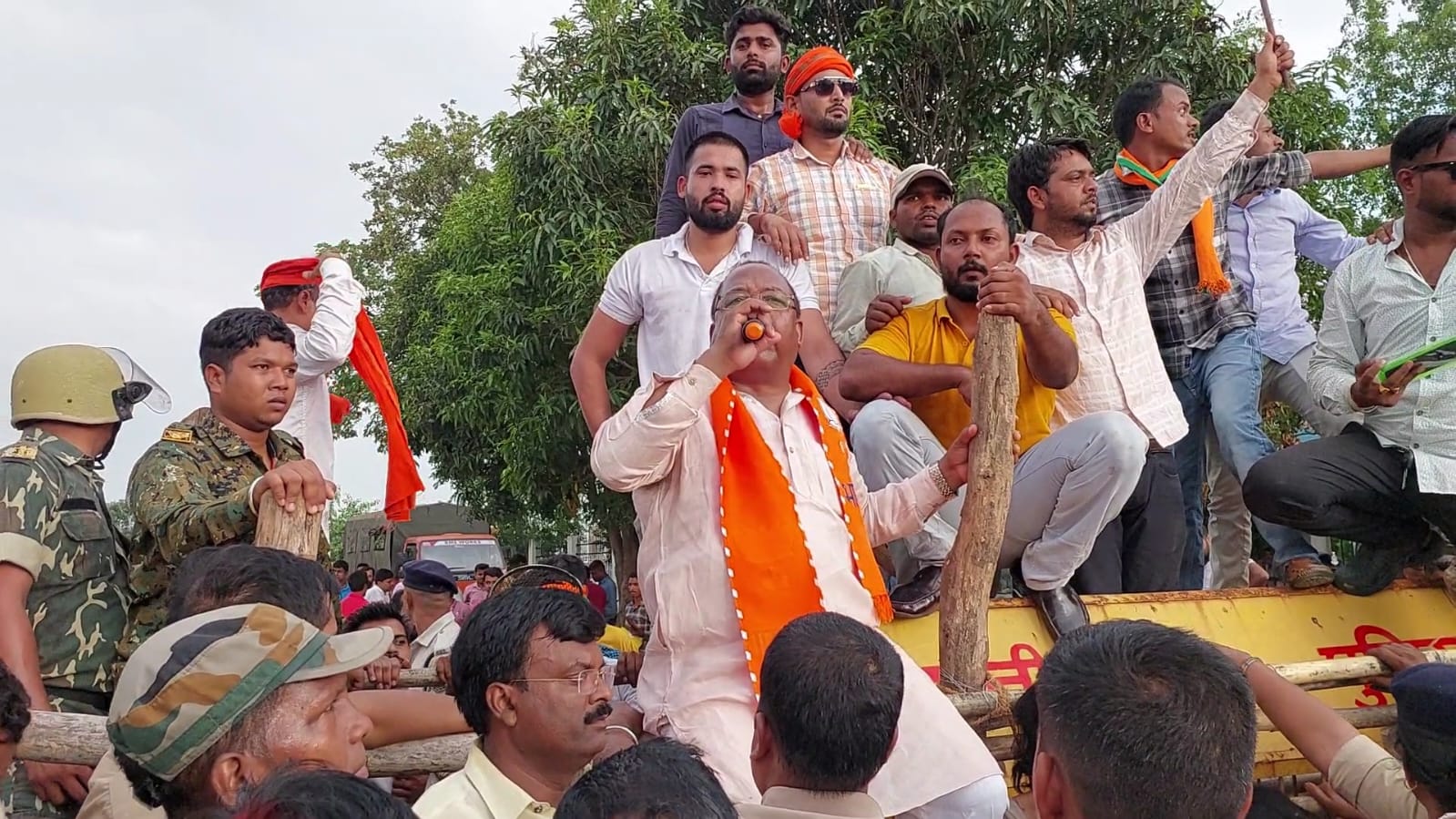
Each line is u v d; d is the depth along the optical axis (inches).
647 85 434.6
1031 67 450.0
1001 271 130.3
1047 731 71.7
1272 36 177.9
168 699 72.6
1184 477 207.3
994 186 400.5
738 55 224.2
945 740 108.7
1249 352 200.8
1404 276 171.8
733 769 107.0
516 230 468.1
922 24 418.9
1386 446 174.1
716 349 113.6
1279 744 157.1
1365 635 175.6
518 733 99.0
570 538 976.3
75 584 119.1
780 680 88.7
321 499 113.9
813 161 203.9
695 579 114.5
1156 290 204.4
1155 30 430.6
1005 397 129.7
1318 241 237.6
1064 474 147.6
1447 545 184.7
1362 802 109.3
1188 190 181.2
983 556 129.3
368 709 108.4
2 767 83.7
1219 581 222.5
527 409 498.6
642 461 113.2
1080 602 156.6
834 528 120.3
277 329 135.0
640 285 173.0
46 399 122.2
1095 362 172.9
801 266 178.4
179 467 126.4
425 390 627.5
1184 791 65.9
